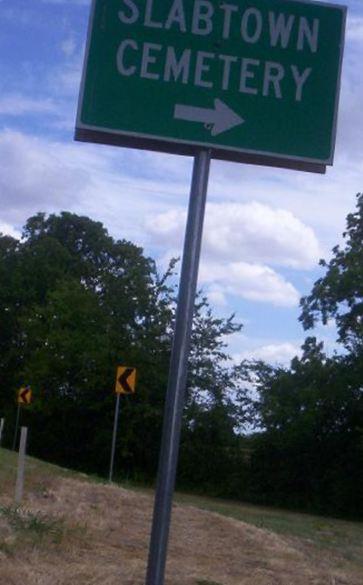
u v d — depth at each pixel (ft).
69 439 154.61
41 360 153.17
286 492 137.59
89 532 45.24
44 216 213.46
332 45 21.83
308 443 135.74
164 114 21.29
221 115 21.36
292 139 21.49
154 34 21.48
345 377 132.98
